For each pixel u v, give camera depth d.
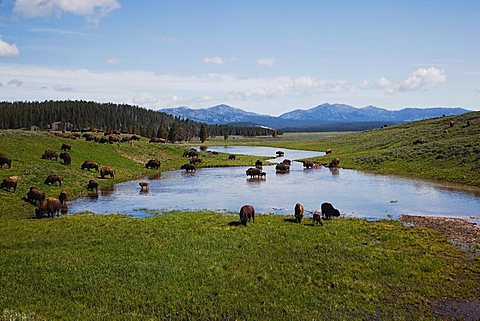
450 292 17.47
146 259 20.69
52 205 32.28
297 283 18.16
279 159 94.25
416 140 81.75
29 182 42.25
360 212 35.06
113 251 21.94
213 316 15.35
